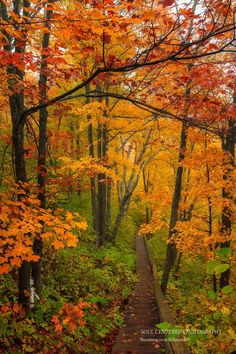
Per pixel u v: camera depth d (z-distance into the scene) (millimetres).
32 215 4449
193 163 9430
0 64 4457
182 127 9828
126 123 11250
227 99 7680
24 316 5977
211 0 3922
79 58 5469
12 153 6121
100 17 3203
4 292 6461
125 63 4738
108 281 12016
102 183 16266
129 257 16703
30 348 5168
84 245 15109
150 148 18422
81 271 11102
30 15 5234
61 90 12227
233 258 6273
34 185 6816
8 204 4621
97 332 7598
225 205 9289
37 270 7367
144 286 13070
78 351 6203
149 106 4500
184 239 10031
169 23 3947
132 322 8930
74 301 8508
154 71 5926
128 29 4301
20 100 5934
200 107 5973
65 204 18500
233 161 9766
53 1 4465
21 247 4039
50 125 16078
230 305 5039
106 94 4742
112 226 22234
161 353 6859
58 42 4387
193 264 16281
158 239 22469
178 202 11227
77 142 15594
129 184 19188
